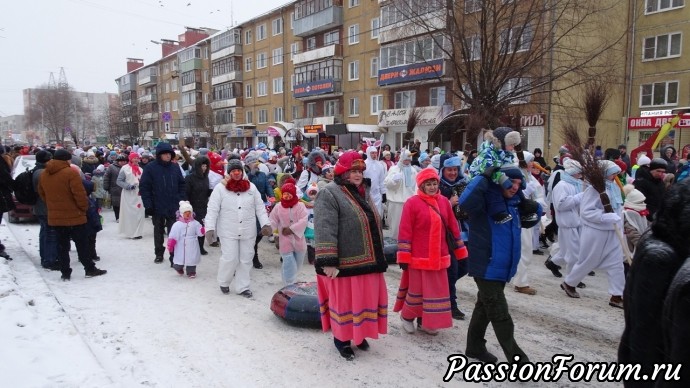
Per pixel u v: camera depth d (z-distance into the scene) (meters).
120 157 12.53
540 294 6.54
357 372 4.14
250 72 47.81
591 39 18.41
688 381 1.73
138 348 4.62
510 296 6.44
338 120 36.56
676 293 1.80
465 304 6.09
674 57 24.12
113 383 3.67
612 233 5.98
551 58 14.48
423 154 9.02
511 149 4.11
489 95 13.38
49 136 79.62
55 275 7.28
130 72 82.69
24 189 7.53
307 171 9.17
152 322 5.33
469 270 4.08
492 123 12.57
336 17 35.91
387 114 30.34
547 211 9.44
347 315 4.34
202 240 9.12
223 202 6.32
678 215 2.00
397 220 9.51
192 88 59.75
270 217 6.63
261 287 6.85
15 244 9.23
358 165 4.32
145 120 72.38
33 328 4.69
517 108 14.13
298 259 6.71
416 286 4.85
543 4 13.34
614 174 6.05
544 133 20.56
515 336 4.98
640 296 2.06
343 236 4.28
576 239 6.75
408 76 28.59
